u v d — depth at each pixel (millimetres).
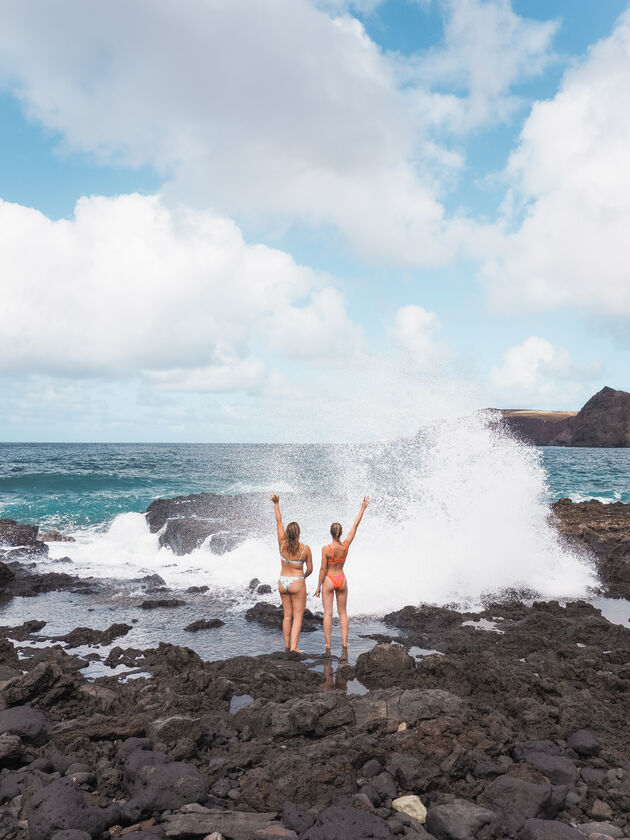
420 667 6746
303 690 6246
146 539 18109
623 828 3713
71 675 6105
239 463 59906
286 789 3934
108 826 3715
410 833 3482
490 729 4832
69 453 95125
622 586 11883
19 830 3562
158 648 7730
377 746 4492
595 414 164125
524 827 3537
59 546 16672
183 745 4625
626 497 34031
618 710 5789
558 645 7934
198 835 3500
